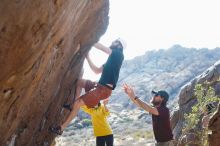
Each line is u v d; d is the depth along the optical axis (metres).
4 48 3.08
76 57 6.68
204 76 12.82
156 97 7.29
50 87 5.68
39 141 6.77
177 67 67.38
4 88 3.58
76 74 7.13
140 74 69.88
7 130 4.59
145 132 32.06
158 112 7.09
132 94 6.87
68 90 7.11
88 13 5.80
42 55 4.12
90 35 6.84
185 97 13.27
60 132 6.84
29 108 5.12
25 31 3.19
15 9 2.89
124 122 41.69
